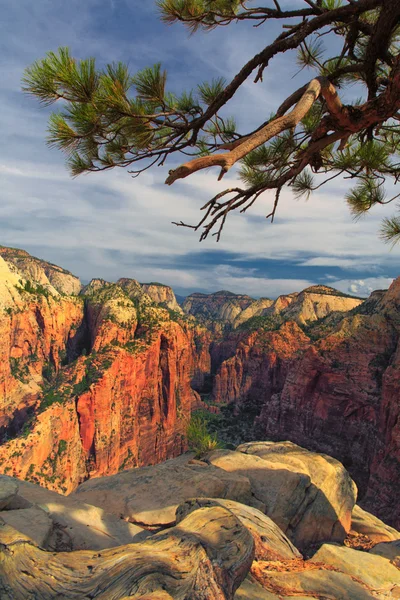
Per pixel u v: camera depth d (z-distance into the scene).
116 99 4.91
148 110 5.67
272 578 6.56
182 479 12.45
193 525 5.74
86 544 7.72
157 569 4.39
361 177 7.69
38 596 4.07
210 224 5.57
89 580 4.29
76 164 6.14
